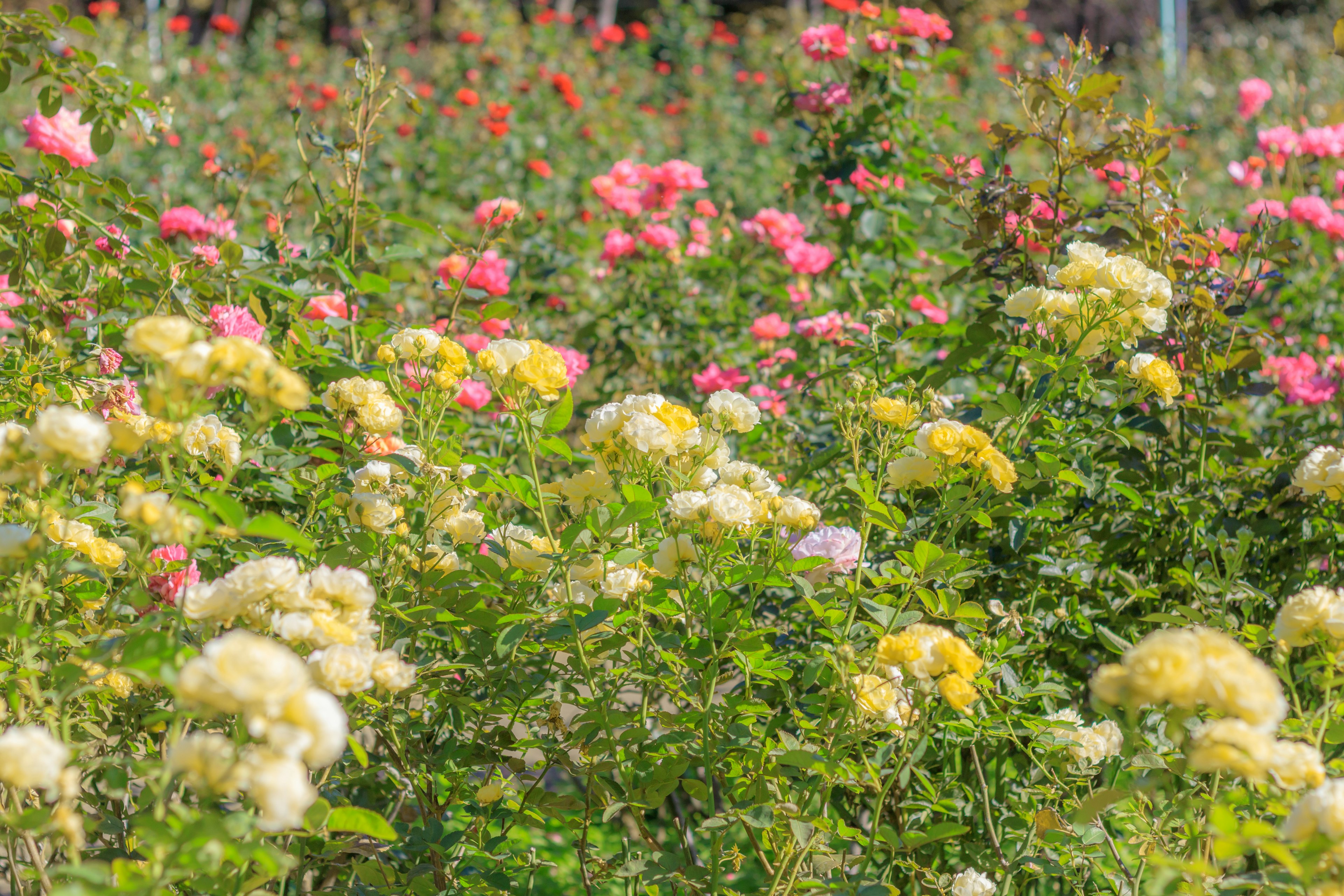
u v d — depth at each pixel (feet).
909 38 13.34
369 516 6.37
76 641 5.87
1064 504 8.11
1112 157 9.11
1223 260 11.09
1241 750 4.21
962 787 7.68
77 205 8.67
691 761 6.49
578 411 12.88
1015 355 7.89
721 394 6.75
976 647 6.76
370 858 6.93
